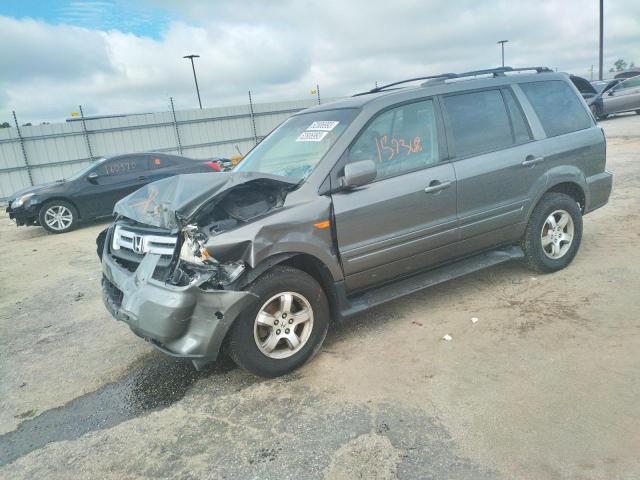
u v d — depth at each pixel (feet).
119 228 13.02
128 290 11.14
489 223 14.29
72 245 31.35
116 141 72.64
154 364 13.09
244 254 10.55
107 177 37.65
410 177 12.85
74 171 70.49
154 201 11.63
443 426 9.14
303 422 9.73
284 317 11.33
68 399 11.84
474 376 10.68
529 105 15.34
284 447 9.05
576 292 14.40
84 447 9.84
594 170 16.44
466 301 14.69
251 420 10.02
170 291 10.19
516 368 10.81
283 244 10.89
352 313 12.27
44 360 14.16
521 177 14.69
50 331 16.39
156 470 8.89
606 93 68.59
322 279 12.23
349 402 10.22
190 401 11.03
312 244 11.33
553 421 8.93
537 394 9.78
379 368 11.44
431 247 13.39
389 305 14.99
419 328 13.26
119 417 10.79
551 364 10.80
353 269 12.15
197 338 10.32
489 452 8.33
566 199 15.70
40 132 67.87
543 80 16.03
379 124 12.82
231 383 11.55
